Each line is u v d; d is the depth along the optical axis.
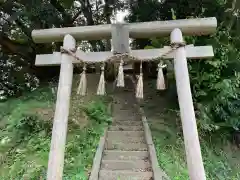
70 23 9.76
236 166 5.73
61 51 3.93
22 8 7.94
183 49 3.78
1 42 8.89
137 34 3.92
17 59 9.52
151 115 7.42
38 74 9.98
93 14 11.09
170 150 5.82
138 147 6.04
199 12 7.61
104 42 10.67
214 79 5.87
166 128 6.56
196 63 5.98
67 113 3.77
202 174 3.30
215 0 7.08
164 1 9.02
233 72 5.95
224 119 6.02
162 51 3.82
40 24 8.24
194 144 3.40
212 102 5.95
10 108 7.20
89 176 4.90
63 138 3.65
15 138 5.99
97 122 6.84
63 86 3.82
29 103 7.47
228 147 6.16
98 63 3.89
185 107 3.56
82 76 3.91
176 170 5.16
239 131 6.20
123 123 7.18
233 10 6.79
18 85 9.52
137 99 8.71
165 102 7.88
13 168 5.15
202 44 6.00
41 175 4.93
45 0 7.97
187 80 3.66
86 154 5.56
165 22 3.88
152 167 5.05
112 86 10.22
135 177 4.97
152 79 10.69
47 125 6.39
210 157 5.76
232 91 5.80
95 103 7.86
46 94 8.44
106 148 6.04
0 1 7.68
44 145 5.75
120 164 5.37
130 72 11.40
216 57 5.88
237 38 6.39
